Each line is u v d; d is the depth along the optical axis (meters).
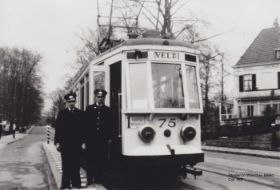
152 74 8.88
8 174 12.84
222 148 25.89
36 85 73.75
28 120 79.50
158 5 22.22
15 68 71.75
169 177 10.70
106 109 9.13
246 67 48.50
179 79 9.09
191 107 9.10
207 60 32.44
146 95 8.79
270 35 49.28
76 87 14.90
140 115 8.79
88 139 9.03
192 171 8.84
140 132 8.68
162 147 8.75
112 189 8.91
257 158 18.41
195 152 8.91
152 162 8.55
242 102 48.75
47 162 16.83
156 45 9.01
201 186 9.43
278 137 23.45
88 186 8.99
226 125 35.41
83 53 42.62
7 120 73.25
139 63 8.96
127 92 8.80
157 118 8.85
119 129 8.89
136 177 10.41
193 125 9.15
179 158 8.72
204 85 39.69
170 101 8.91
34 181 11.34
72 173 8.68
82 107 12.84
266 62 46.81
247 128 33.56
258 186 9.51
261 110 47.09
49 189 9.86
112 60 9.63
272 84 46.47
